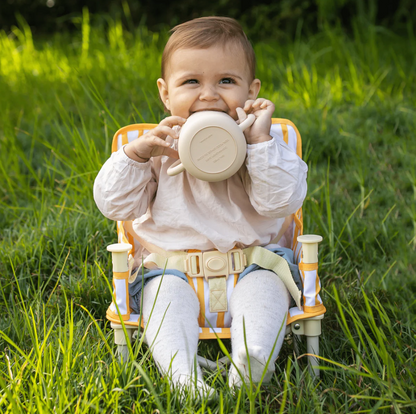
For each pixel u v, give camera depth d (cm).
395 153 355
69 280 234
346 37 572
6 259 249
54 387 155
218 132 172
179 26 195
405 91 453
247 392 146
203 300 190
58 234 262
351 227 279
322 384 171
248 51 194
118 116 368
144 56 554
